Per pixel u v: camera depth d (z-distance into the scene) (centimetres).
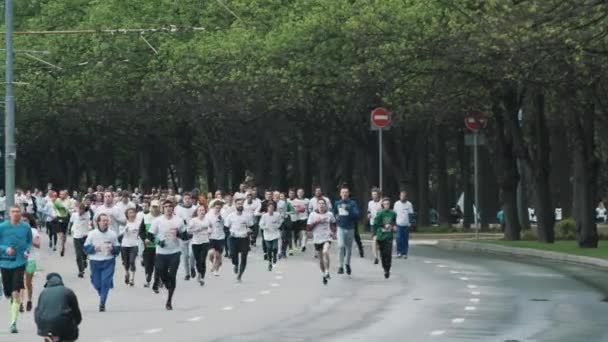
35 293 4809
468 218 10956
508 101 7862
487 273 5588
